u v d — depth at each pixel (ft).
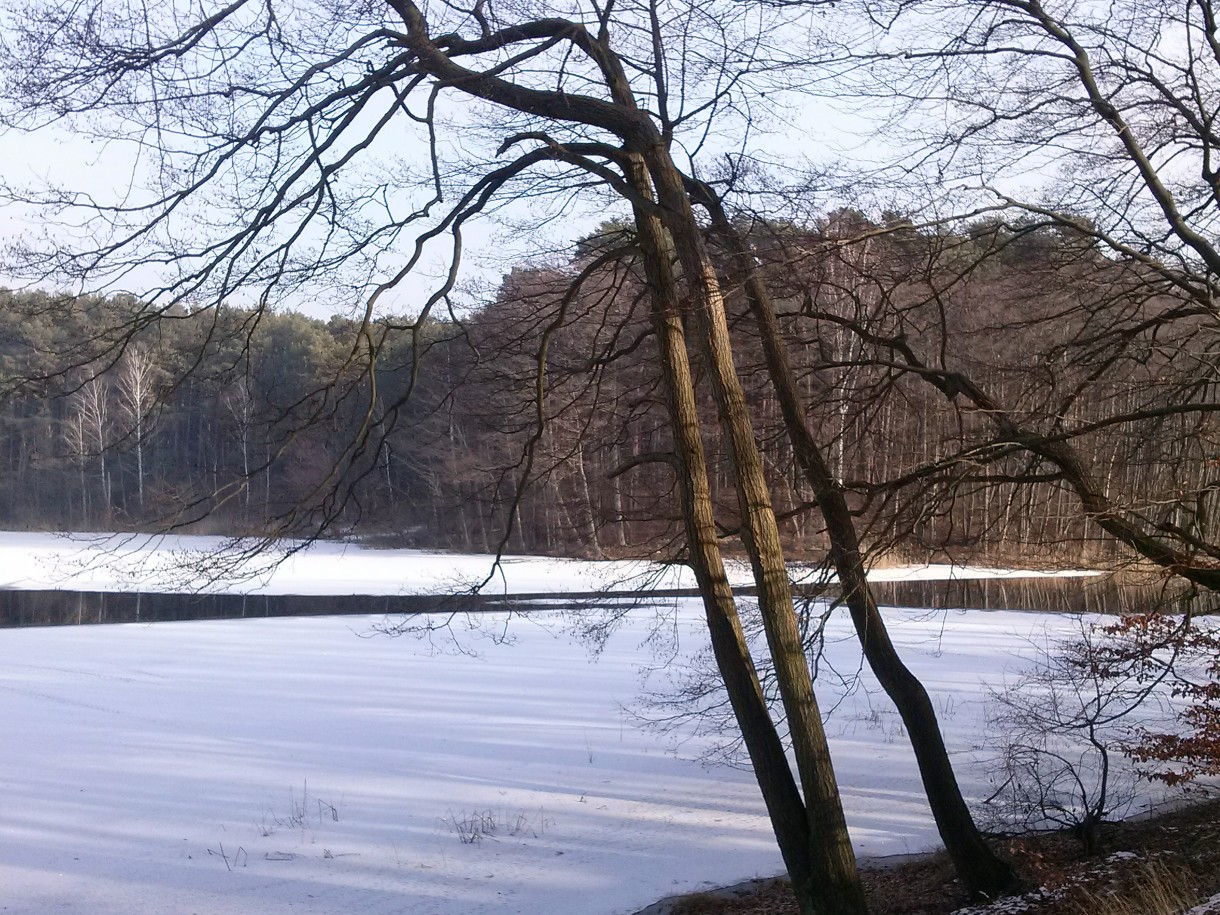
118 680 65.92
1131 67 26.07
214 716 54.85
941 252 25.30
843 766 44.83
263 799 39.93
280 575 132.87
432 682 64.64
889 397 31.37
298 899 30.19
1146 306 29.53
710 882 31.96
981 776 41.70
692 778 42.93
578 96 24.91
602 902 30.35
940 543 26.13
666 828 36.88
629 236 29.60
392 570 135.85
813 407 31.01
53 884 31.12
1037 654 70.33
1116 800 37.52
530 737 49.85
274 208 23.50
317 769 44.29
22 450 134.82
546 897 30.68
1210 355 27.45
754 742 24.85
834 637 78.74
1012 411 25.07
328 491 28.25
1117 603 42.34
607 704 57.41
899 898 31.22
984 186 23.38
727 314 29.14
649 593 33.27
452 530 137.18
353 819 37.58
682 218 24.25
